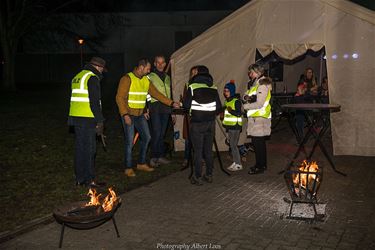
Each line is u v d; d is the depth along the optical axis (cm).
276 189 705
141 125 806
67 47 3772
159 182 754
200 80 724
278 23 966
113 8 3650
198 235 518
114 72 3747
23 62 3838
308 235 515
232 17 960
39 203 648
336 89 938
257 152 799
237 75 984
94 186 727
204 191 698
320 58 1636
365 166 849
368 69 917
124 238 511
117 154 993
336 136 947
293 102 1097
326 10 937
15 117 1638
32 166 878
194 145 730
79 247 488
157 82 852
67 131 1312
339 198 655
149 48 3688
